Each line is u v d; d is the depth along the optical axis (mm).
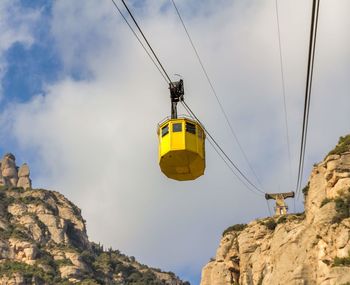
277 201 125375
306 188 113875
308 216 101188
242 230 130125
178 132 34062
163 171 35312
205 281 126688
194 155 34094
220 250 127625
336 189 94125
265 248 114438
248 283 115438
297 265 95875
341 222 87125
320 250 89938
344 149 97875
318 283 87875
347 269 77750
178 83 34406
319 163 104688
